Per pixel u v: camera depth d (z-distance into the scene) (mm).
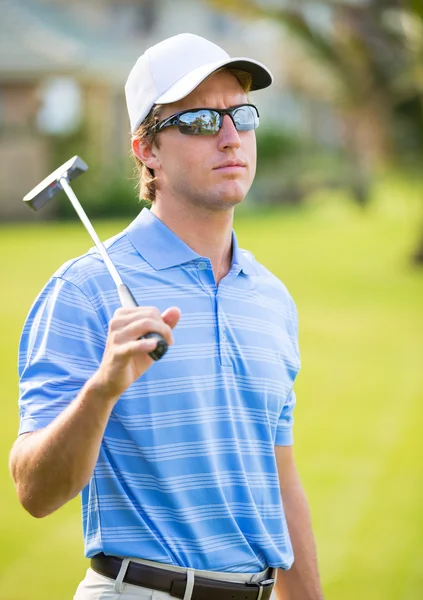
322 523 15062
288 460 7191
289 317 7230
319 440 19656
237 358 6594
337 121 105375
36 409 6086
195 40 6832
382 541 14305
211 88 6688
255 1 44969
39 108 78438
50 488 5828
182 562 6215
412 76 43594
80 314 6281
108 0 104562
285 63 101125
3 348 27125
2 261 45125
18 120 78188
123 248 6641
